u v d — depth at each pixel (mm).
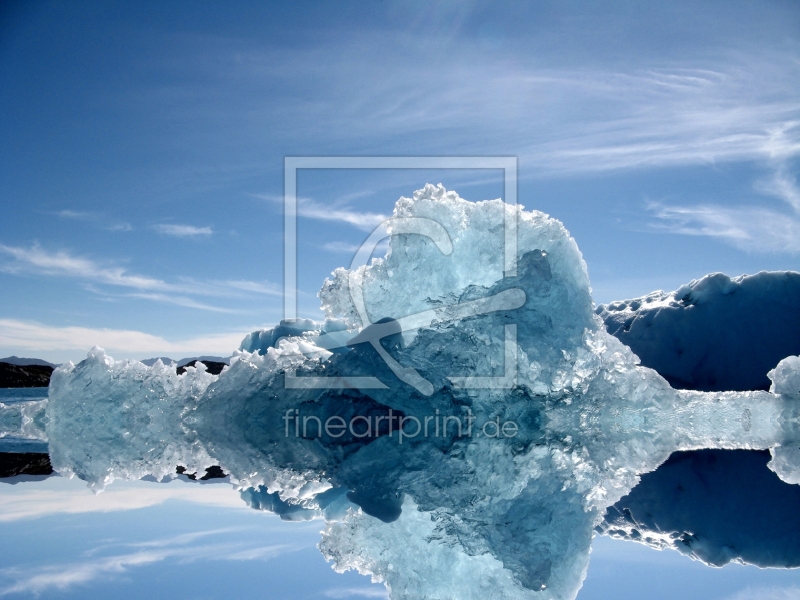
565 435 7945
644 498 5574
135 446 7508
